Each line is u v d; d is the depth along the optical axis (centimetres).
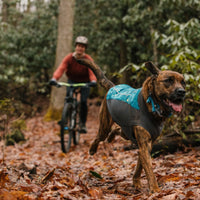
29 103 1203
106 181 324
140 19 825
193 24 518
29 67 1230
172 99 243
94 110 1141
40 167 408
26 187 253
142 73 505
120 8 966
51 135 767
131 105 269
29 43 1220
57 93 1004
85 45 550
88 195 264
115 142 574
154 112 256
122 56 899
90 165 429
